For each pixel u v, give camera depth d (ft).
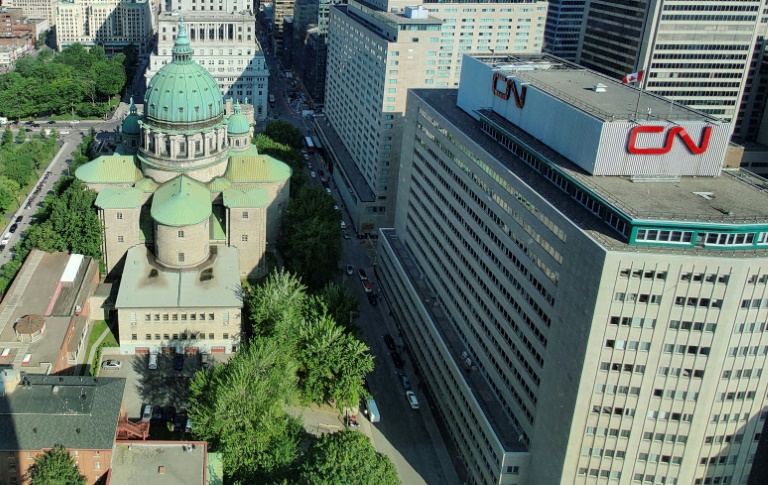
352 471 387.96
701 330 338.75
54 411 390.83
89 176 620.08
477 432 443.32
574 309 353.92
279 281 542.57
